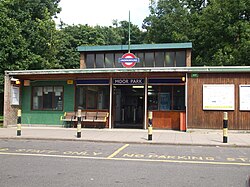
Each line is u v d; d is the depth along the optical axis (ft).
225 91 52.11
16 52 77.51
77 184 20.06
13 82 62.13
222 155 32.30
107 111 60.59
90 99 61.57
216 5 90.74
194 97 53.26
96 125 60.70
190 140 42.70
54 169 24.59
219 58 82.23
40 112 63.67
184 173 23.65
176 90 57.72
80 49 82.79
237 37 86.99
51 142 41.93
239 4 86.38
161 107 58.08
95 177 22.02
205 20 94.27
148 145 39.78
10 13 86.17
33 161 27.91
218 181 21.33
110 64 82.64
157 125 57.82
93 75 58.85
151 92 58.70
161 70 53.36
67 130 55.77
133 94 64.59
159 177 22.27
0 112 88.02
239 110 51.44
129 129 58.08
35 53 92.12
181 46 77.20
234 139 44.01
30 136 46.16
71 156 30.71
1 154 31.65
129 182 20.71
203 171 24.40
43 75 60.18
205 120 52.49
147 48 79.00
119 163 27.30
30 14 93.81
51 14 117.91
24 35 89.04
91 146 38.27
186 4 126.82
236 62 80.02
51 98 63.46
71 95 62.34
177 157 30.76
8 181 20.74
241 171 24.53
